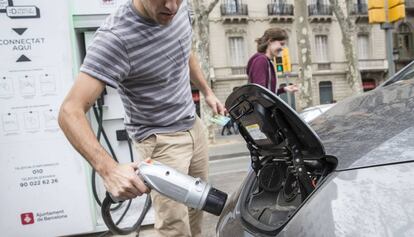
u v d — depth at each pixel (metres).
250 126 1.44
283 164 1.49
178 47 2.01
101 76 1.64
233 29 26.48
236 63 26.77
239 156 11.16
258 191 1.58
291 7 27.55
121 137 3.79
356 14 28.12
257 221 1.37
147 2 1.70
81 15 3.44
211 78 25.80
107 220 1.50
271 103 1.23
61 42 3.38
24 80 3.35
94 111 3.64
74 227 3.55
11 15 3.29
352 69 21.17
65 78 3.40
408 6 29.12
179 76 2.11
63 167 3.49
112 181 1.33
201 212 2.49
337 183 1.12
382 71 28.97
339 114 1.67
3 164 3.39
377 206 1.00
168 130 2.13
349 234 0.99
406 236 0.91
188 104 2.24
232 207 1.65
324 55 28.11
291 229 1.14
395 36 28.91
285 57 13.40
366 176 1.08
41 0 3.33
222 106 2.63
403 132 1.18
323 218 1.07
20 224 3.46
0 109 3.35
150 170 1.31
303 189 1.23
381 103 1.56
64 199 3.52
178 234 2.15
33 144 3.42
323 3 27.83
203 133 2.40
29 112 3.39
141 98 2.01
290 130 1.25
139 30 1.78
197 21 17.44
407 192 0.99
